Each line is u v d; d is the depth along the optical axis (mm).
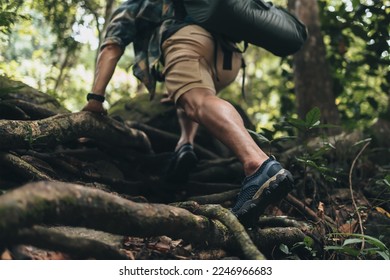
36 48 4645
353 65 4469
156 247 2004
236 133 2277
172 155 3287
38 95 3287
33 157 2719
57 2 3809
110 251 1639
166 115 3670
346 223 2600
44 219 1418
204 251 2018
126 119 3723
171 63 2580
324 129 3896
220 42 2654
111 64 2785
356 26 4156
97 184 2871
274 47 2748
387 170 3312
